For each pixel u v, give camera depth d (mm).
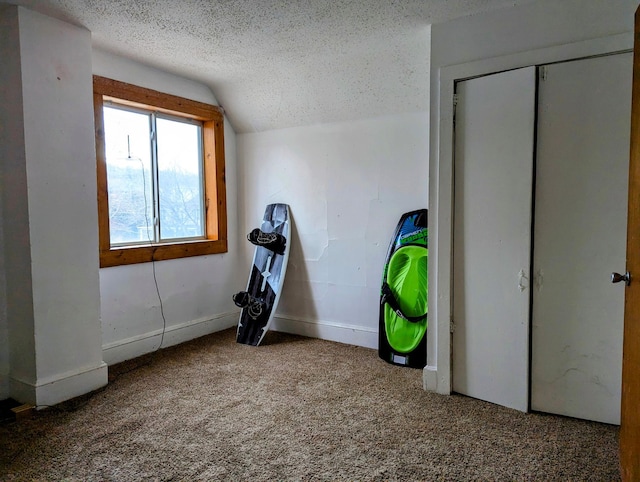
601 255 1938
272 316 3283
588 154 1938
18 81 2090
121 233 2986
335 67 2869
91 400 2271
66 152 2283
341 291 3312
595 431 1919
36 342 2176
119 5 2070
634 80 1464
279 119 3459
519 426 1971
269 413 2117
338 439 1868
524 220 2066
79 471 1648
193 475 1621
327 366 2770
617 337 1928
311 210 3418
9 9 2080
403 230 2895
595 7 1890
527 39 2041
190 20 2252
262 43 2557
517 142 2066
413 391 2371
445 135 2264
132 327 2961
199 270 3463
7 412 2113
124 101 2852
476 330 2248
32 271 2152
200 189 3588
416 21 2252
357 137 3152
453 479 1587
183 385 2469
